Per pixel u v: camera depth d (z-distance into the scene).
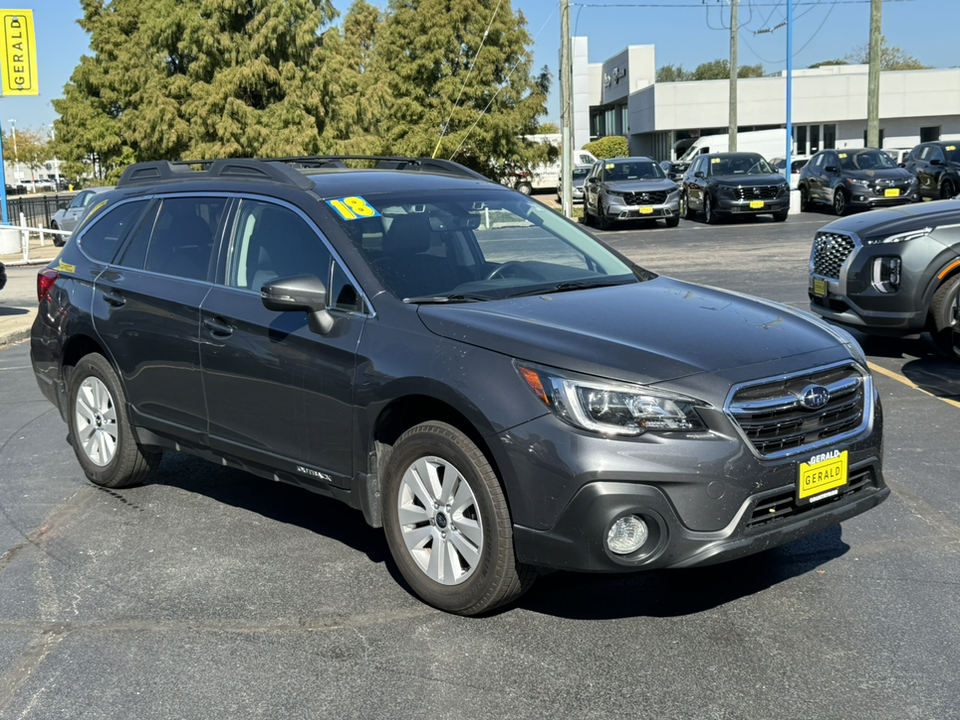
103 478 5.75
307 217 4.64
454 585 3.94
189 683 3.52
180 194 5.38
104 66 41.53
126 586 4.40
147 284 5.27
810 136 55.31
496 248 4.96
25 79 28.72
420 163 5.87
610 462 3.48
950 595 4.05
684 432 3.54
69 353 5.95
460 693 3.40
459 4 34.34
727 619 3.90
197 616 4.07
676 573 4.36
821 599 4.05
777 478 3.65
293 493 5.68
